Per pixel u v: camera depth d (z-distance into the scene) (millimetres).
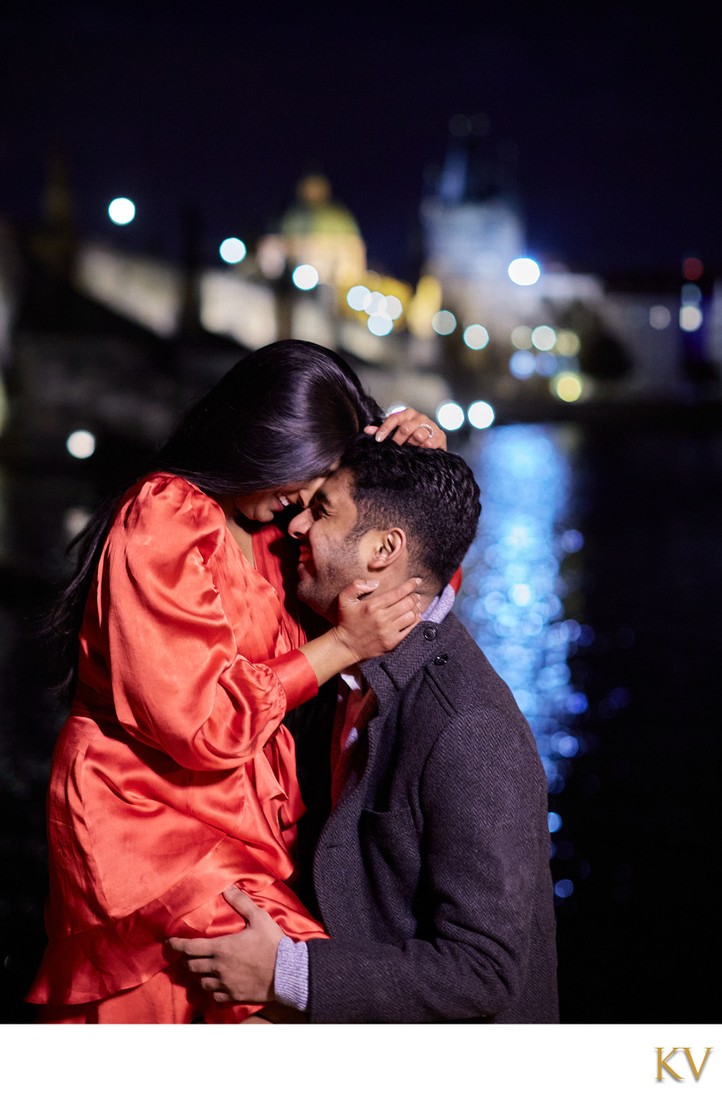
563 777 6035
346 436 1874
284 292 34875
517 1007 1807
